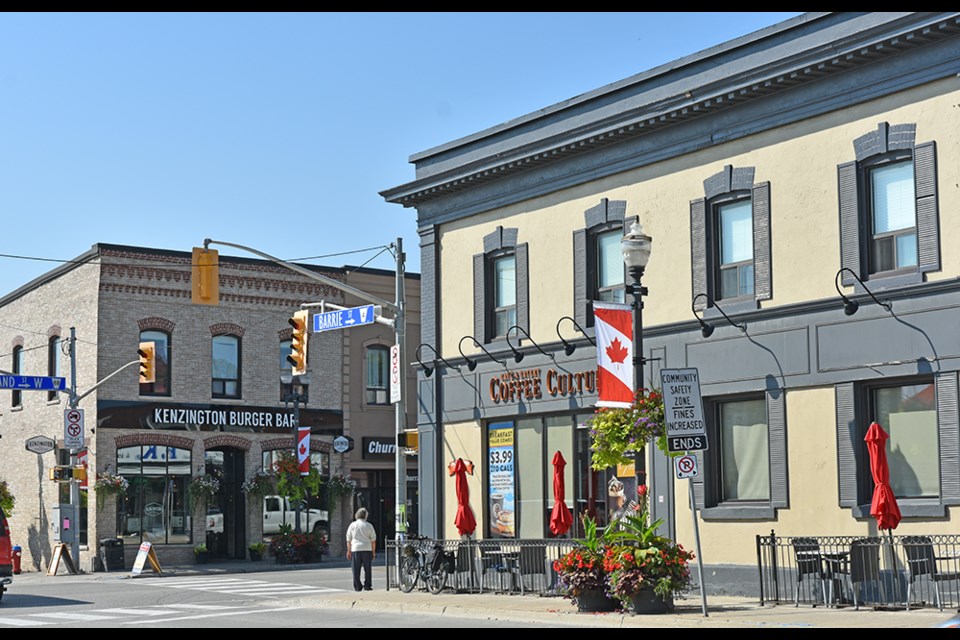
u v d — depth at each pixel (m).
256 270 45.47
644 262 20.64
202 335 44.25
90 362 42.69
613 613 19.67
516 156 27.00
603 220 25.50
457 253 29.17
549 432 26.70
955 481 19.50
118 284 42.81
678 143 24.09
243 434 44.56
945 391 19.70
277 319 45.81
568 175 26.33
